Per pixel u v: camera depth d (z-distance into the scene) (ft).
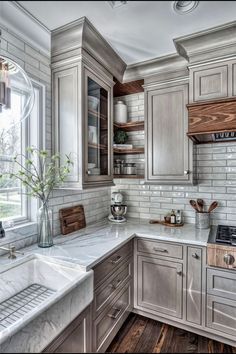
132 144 8.66
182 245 5.90
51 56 5.93
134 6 3.18
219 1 3.81
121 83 7.63
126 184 8.82
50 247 5.33
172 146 6.92
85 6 3.13
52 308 3.18
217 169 7.25
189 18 4.72
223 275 5.41
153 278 6.34
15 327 2.72
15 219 5.47
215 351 5.24
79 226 6.95
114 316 5.50
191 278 5.81
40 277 4.78
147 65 6.92
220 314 5.49
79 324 3.85
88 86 5.86
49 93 5.98
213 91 5.78
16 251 4.96
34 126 5.74
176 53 6.32
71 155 5.73
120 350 4.66
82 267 4.30
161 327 6.14
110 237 6.10
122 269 5.93
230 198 7.09
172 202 8.00
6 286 4.28
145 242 6.43
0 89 4.04
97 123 6.34
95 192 8.13
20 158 5.59
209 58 5.82
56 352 3.25
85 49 5.55
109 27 4.95
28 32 5.16
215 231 6.62
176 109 6.83
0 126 5.20
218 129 5.59
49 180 5.67
